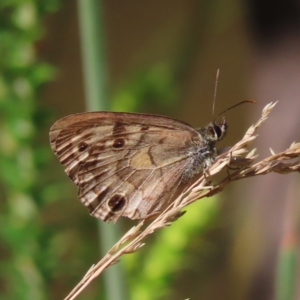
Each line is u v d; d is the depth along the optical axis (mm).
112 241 619
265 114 596
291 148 594
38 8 635
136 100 657
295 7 651
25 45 635
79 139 617
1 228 637
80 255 656
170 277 644
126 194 621
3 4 635
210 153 622
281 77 654
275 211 652
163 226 591
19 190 637
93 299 648
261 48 657
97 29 616
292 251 604
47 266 638
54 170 644
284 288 604
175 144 622
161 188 623
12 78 636
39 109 637
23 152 638
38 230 637
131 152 620
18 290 638
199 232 644
